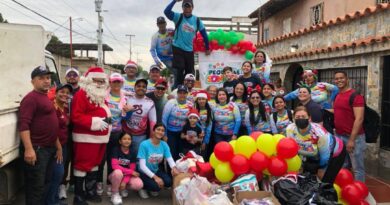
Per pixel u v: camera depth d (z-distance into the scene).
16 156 4.19
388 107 7.15
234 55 7.75
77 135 5.00
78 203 5.07
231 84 6.88
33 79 4.27
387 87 7.18
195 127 5.89
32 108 4.17
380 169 6.98
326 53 9.15
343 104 5.59
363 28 7.96
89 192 5.30
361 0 12.09
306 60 10.31
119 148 5.49
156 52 7.62
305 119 4.68
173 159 6.05
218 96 6.08
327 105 6.38
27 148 4.12
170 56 7.58
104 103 5.18
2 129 3.75
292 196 4.16
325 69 9.51
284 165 4.59
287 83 12.10
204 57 7.72
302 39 11.04
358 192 4.64
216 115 6.07
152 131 5.55
